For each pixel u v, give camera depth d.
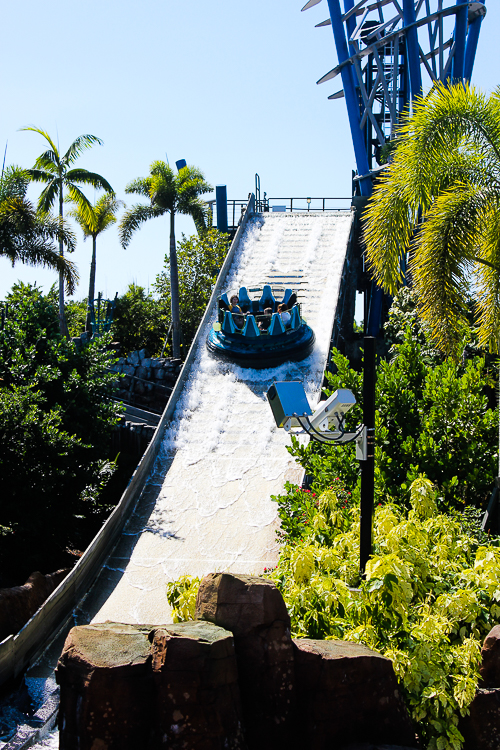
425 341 20.69
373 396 8.79
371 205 12.54
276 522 16.52
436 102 11.62
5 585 15.88
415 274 11.74
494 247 11.60
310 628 7.75
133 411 28.44
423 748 6.96
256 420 21.05
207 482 18.39
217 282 29.17
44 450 17.80
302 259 31.42
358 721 6.68
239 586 6.83
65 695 6.35
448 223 11.27
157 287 49.62
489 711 7.01
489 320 11.94
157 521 17.03
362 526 8.62
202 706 6.02
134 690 6.18
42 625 12.82
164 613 13.84
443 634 7.34
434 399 14.48
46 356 20.59
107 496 24.45
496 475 13.61
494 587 7.83
